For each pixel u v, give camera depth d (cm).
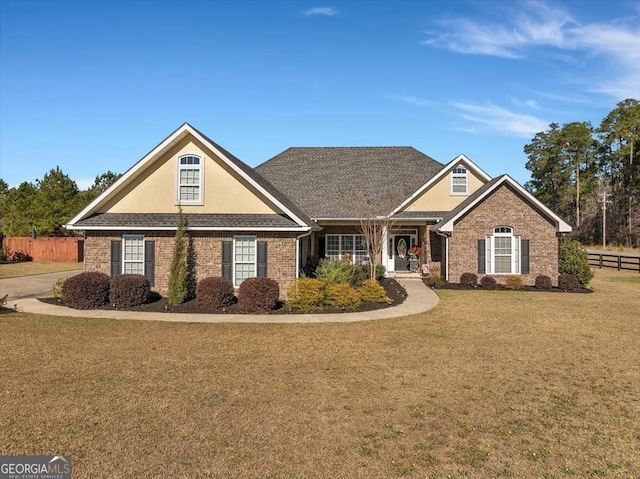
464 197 2791
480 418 718
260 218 1922
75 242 4294
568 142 7844
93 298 1683
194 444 620
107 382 863
